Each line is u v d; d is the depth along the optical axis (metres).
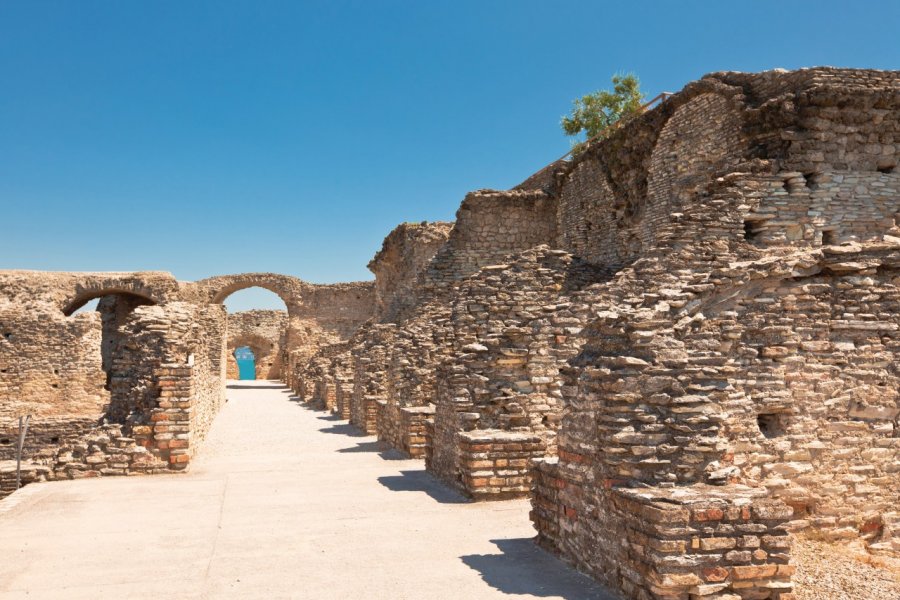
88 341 30.97
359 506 10.89
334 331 55.47
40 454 16.11
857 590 7.11
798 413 8.87
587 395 7.62
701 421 7.05
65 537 9.05
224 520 9.99
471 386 12.17
